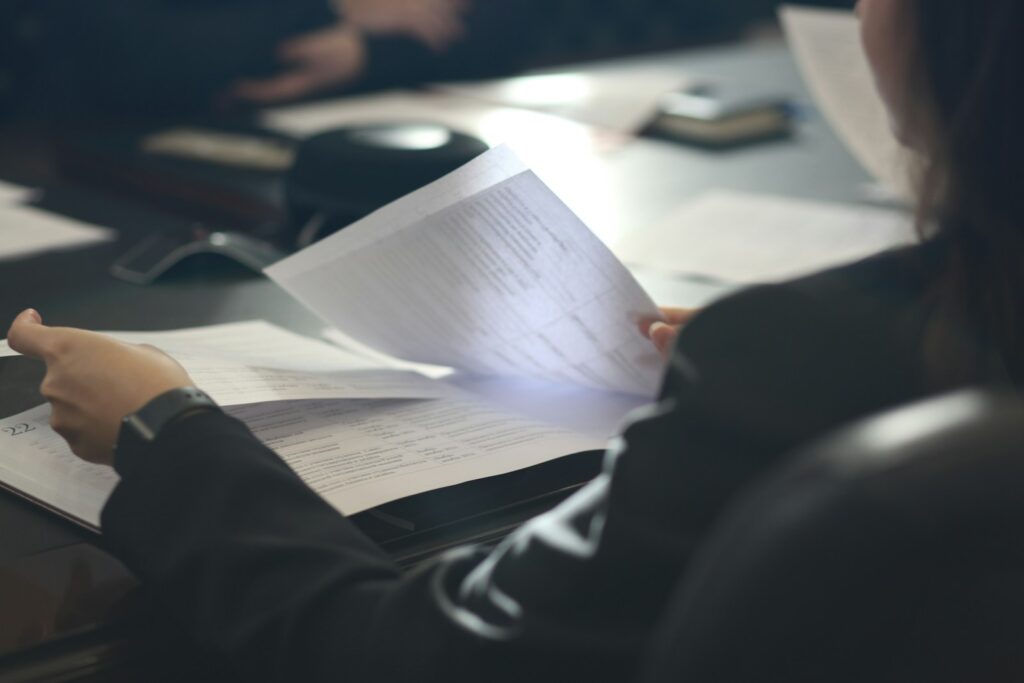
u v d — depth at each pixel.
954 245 0.55
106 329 1.14
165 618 0.69
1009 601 0.38
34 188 1.68
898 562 0.37
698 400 0.54
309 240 1.41
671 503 0.53
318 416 0.90
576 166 1.90
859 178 1.89
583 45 3.77
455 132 1.46
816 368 0.53
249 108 2.28
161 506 0.67
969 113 0.53
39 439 0.87
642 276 1.42
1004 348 0.53
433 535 0.79
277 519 0.66
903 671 0.39
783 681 0.39
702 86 2.40
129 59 2.53
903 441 0.39
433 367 1.06
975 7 0.52
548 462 0.90
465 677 0.57
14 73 2.87
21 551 0.74
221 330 1.10
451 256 0.91
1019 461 0.38
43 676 0.64
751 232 1.60
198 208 1.75
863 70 1.64
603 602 0.54
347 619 0.62
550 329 0.94
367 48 2.69
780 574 0.39
